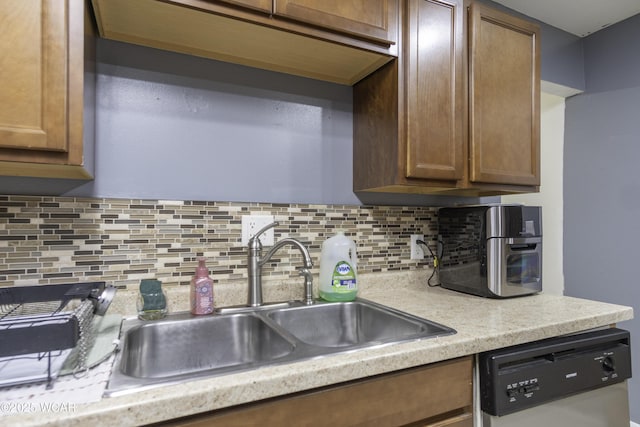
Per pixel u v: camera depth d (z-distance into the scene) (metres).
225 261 1.25
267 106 1.34
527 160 1.54
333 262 1.30
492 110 1.44
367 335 1.25
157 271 1.15
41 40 0.77
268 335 1.03
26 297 0.87
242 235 1.28
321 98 1.44
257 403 0.67
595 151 2.18
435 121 1.31
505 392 0.90
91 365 0.71
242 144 1.29
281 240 1.23
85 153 0.90
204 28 1.06
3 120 0.74
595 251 2.17
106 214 1.09
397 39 1.24
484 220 1.38
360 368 0.75
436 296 1.41
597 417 1.08
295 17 1.05
